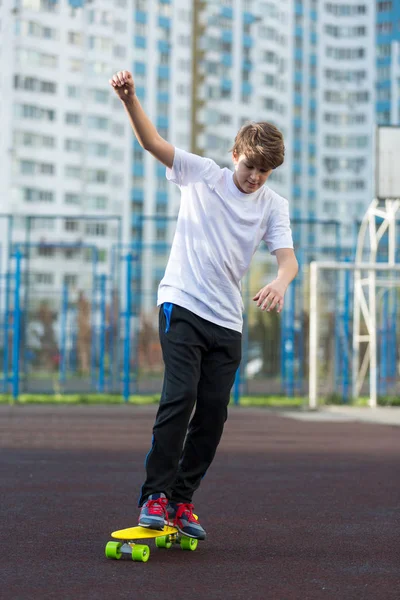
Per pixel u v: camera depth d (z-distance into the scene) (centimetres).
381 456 1627
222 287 816
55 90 11919
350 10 13425
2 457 1533
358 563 789
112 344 3409
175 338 807
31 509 1033
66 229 11975
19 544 845
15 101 11631
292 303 3444
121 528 927
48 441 1814
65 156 12019
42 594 674
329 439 1942
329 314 4022
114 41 12175
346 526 959
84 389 3684
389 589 703
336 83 13488
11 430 2042
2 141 11631
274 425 2302
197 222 816
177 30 12519
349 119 13450
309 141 13400
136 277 3316
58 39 11900
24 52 11675
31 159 11762
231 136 12762
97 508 1043
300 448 1753
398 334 4100
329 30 13450
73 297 6328
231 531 924
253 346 4947
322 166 13488
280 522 977
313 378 2844
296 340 4312
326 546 859
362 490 1216
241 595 680
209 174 818
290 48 13288
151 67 12356
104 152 12262
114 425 2228
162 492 798
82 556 800
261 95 13000
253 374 4622
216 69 12631
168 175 824
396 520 998
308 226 13362
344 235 13425
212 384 824
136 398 3142
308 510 1055
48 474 1332
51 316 4478
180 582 715
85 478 1295
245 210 817
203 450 833
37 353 4481
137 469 1403
